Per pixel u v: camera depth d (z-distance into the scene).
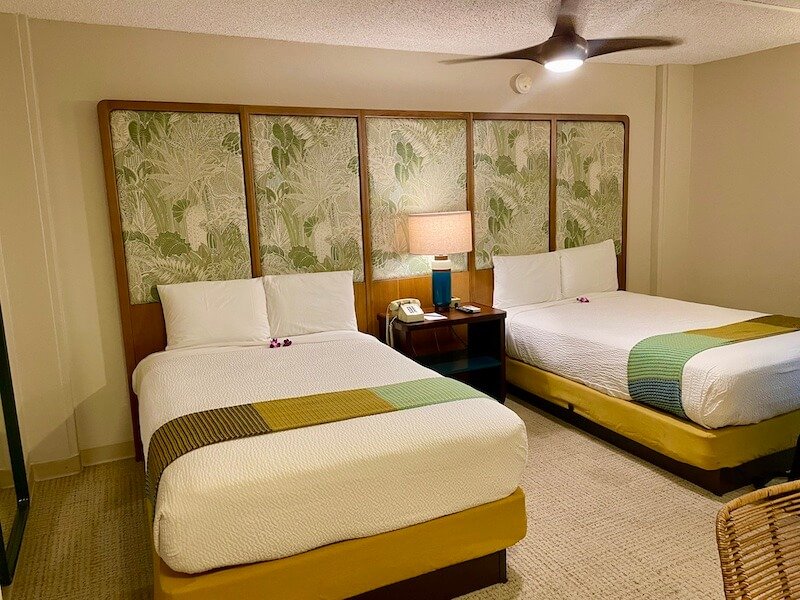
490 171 4.34
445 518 2.07
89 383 3.39
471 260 4.34
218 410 2.28
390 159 3.98
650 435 3.03
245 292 3.50
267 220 3.67
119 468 3.38
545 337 3.77
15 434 2.77
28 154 3.04
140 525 2.73
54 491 3.09
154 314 3.45
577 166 4.69
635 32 3.87
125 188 3.31
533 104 4.50
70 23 3.15
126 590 2.26
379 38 3.69
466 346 4.39
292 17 3.21
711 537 2.47
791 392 2.87
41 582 2.32
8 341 3.06
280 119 3.63
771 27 3.82
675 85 4.99
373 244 4.01
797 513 1.18
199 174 3.47
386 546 1.97
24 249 3.09
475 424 2.15
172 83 3.41
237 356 3.16
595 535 2.51
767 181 4.62
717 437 2.69
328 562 1.89
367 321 4.03
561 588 2.19
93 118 3.25
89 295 3.34
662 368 2.94
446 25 3.44
